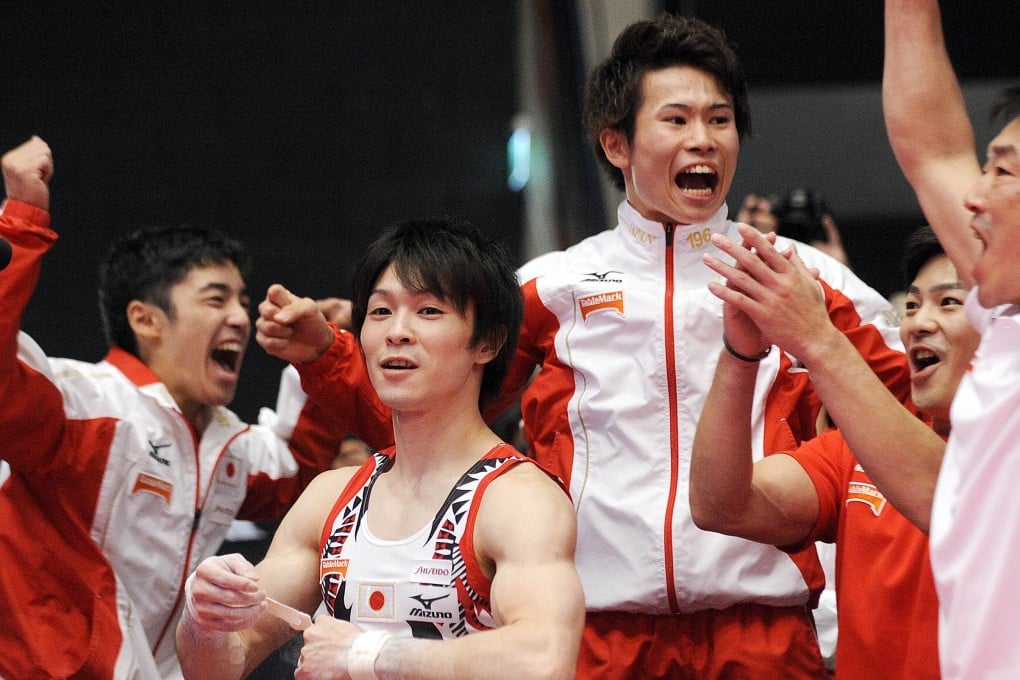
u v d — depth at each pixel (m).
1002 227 4.40
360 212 22.34
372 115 22.52
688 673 6.86
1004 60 17.39
